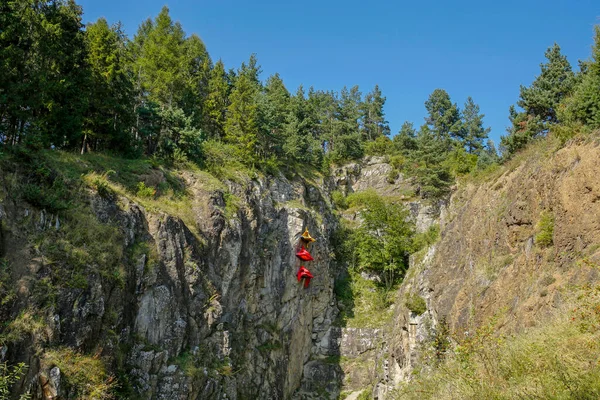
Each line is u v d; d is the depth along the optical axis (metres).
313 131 73.56
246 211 38.19
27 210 19.89
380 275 50.38
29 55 26.92
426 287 34.06
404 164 64.19
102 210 24.28
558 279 18.17
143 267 25.16
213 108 49.31
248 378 33.62
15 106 24.28
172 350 25.86
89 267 20.80
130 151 34.78
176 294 27.16
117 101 34.19
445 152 61.59
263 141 51.16
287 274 42.44
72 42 31.12
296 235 44.06
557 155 21.91
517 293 21.00
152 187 31.66
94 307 20.25
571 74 34.62
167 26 47.56
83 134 32.69
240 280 35.56
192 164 37.78
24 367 16.23
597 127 21.52
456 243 31.61
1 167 20.23
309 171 59.44
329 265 48.28
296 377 41.41
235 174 41.59
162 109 39.06
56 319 18.16
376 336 44.34
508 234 24.11
